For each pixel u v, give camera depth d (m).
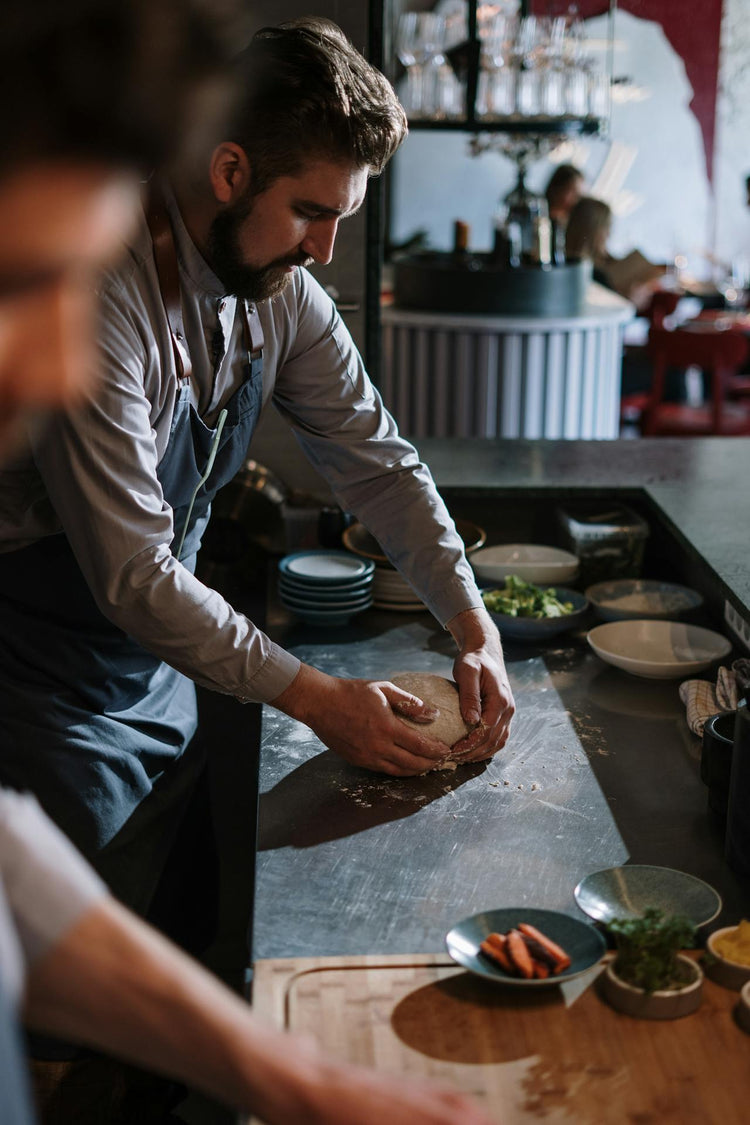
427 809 1.48
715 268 7.74
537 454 2.79
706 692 1.75
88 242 0.49
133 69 0.46
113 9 0.45
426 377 4.77
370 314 2.61
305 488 2.65
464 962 1.10
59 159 0.47
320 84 1.33
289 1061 0.73
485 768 1.59
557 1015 1.07
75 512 1.43
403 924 1.23
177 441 1.61
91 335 1.38
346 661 1.98
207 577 2.49
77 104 0.46
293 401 1.84
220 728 2.26
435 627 2.15
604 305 5.09
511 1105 0.96
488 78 3.70
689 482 2.52
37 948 0.72
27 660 1.59
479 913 1.18
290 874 1.33
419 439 2.93
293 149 1.35
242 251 1.45
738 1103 0.96
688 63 7.38
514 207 4.79
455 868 1.34
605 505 2.47
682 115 7.48
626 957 1.09
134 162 0.48
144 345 1.47
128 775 1.66
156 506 1.46
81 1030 0.74
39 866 0.73
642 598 2.20
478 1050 1.02
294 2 2.36
